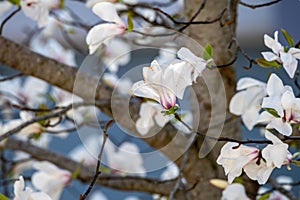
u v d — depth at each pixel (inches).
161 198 93.4
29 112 93.0
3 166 94.3
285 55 68.2
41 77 84.4
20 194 67.0
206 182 84.7
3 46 83.3
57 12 95.1
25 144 93.3
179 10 90.4
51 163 92.2
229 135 82.4
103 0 79.4
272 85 66.5
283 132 65.9
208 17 80.7
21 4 80.5
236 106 75.4
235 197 74.4
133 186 90.4
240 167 65.9
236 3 81.0
